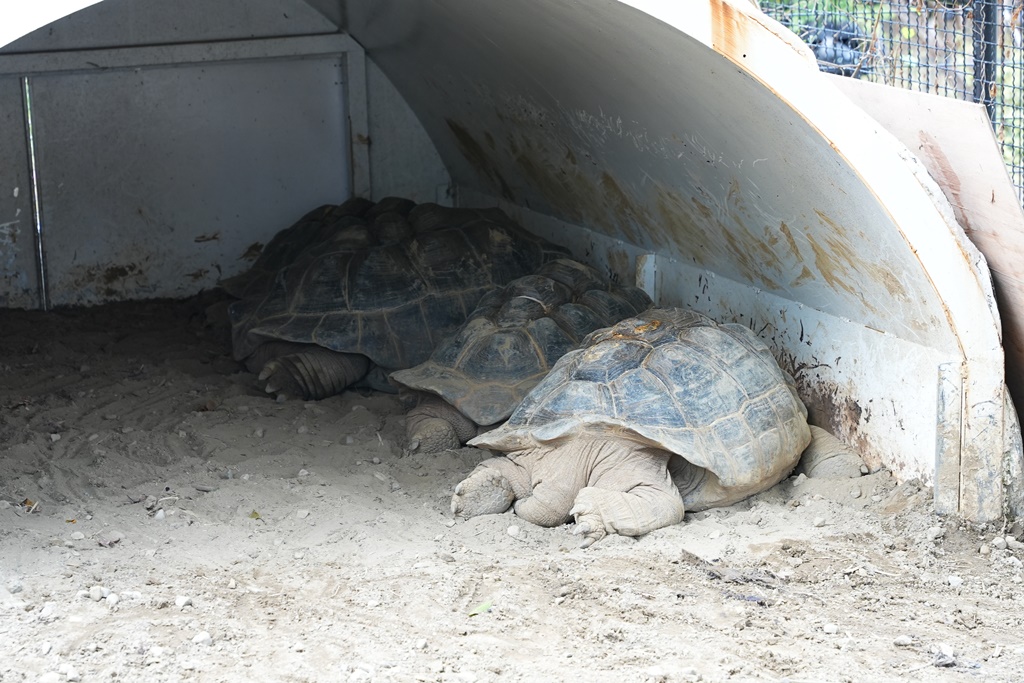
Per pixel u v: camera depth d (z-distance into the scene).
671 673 3.81
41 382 5.51
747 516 4.52
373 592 4.13
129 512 4.52
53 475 4.69
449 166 6.81
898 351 4.57
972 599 4.16
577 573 4.23
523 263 5.67
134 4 6.29
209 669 3.80
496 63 5.44
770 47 4.22
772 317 5.02
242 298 6.04
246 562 4.28
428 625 4.00
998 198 4.32
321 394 5.45
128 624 3.97
